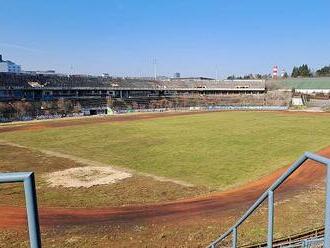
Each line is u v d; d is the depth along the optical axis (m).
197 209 33.28
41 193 37.97
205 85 185.00
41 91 133.62
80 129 86.12
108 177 43.88
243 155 54.47
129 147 61.91
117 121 102.75
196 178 42.94
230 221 30.14
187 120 103.00
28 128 89.19
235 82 188.25
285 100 155.88
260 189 38.66
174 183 41.09
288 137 69.56
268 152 56.25
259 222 29.31
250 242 25.12
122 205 34.41
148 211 32.94
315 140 66.06
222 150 58.09
